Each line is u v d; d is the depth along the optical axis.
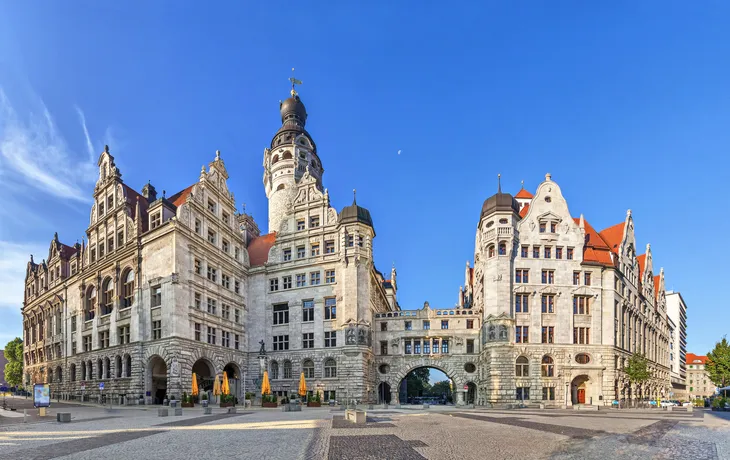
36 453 17.95
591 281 72.00
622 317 76.19
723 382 103.69
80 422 33.41
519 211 80.12
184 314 61.16
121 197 72.25
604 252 75.25
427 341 76.38
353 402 63.56
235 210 78.62
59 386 81.69
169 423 31.05
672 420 34.81
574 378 69.88
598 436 22.70
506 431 24.95
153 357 61.53
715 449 18.45
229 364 72.75
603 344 70.06
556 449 18.27
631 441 20.78
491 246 72.19
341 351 69.31
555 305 70.31
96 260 74.81
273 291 76.94
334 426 27.73
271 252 79.38
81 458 16.66
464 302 125.56
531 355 68.12
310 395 63.03
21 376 122.19
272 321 76.06
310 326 72.69
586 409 58.12
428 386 169.50
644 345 89.06
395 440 20.84
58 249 91.38
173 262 60.72
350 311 69.88
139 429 26.89
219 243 71.81
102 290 73.19
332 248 74.88
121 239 71.44
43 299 92.12
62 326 83.00
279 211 103.06
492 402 66.50
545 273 71.56
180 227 62.16
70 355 79.06
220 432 24.52
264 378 58.78
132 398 61.69
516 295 70.50
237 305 74.88
